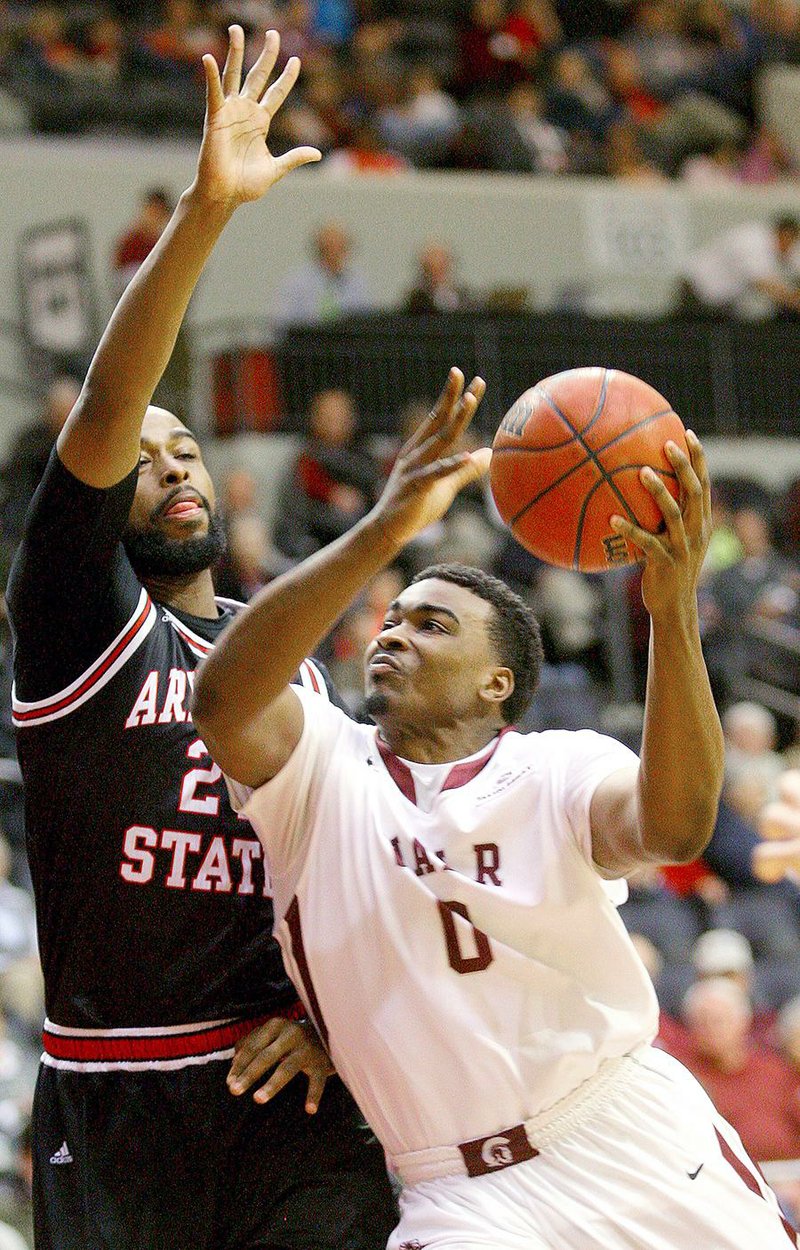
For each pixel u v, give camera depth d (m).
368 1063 4.68
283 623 4.23
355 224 23.20
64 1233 4.95
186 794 5.07
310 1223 5.03
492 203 24.14
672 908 14.22
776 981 13.97
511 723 5.11
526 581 17.95
